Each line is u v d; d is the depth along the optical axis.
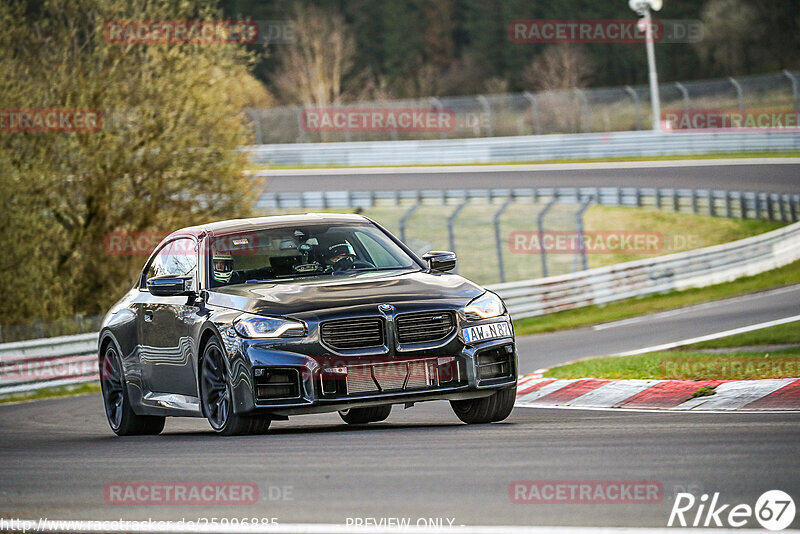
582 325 62.91
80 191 72.56
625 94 135.50
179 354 23.34
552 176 117.06
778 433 17.45
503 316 21.81
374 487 14.55
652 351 42.88
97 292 75.94
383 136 149.00
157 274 25.62
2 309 65.19
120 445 22.12
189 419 31.58
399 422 25.38
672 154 121.69
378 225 24.66
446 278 22.44
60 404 42.84
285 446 19.09
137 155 72.31
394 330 20.61
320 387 20.31
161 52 72.75
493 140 130.62
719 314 57.06
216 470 16.81
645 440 17.39
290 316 20.69
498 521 12.29
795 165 109.62
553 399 28.50
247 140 75.00
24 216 65.25
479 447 17.58
